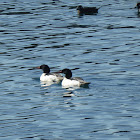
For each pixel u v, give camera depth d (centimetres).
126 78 2753
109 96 2445
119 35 3844
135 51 3362
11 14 4688
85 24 4294
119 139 1902
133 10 4919
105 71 2914
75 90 2586
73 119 2130
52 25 4253
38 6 5066
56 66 3070
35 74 2942
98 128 2014
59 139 1914
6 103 2386
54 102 2386
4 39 3781
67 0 5444
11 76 2888
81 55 3297
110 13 4791
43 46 3556
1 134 1986
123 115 2158
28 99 2447
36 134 1975
